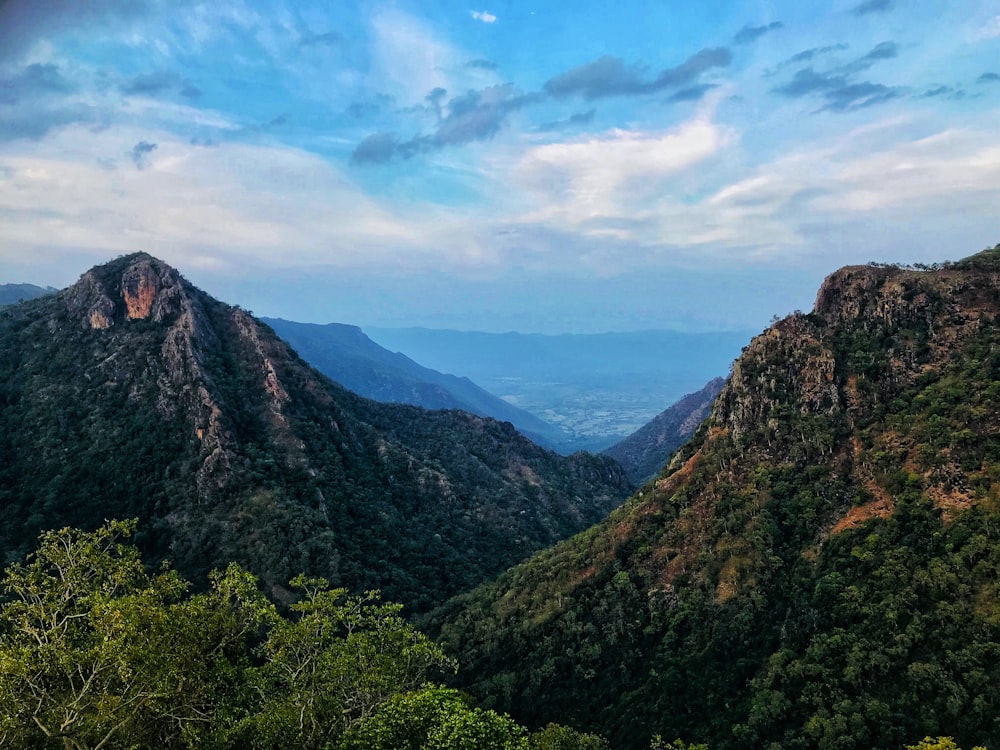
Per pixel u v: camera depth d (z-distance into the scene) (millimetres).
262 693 34625
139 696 26641
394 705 31500
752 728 49344
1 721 23594
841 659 50250
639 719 55750
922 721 42969
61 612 29312
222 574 36906
